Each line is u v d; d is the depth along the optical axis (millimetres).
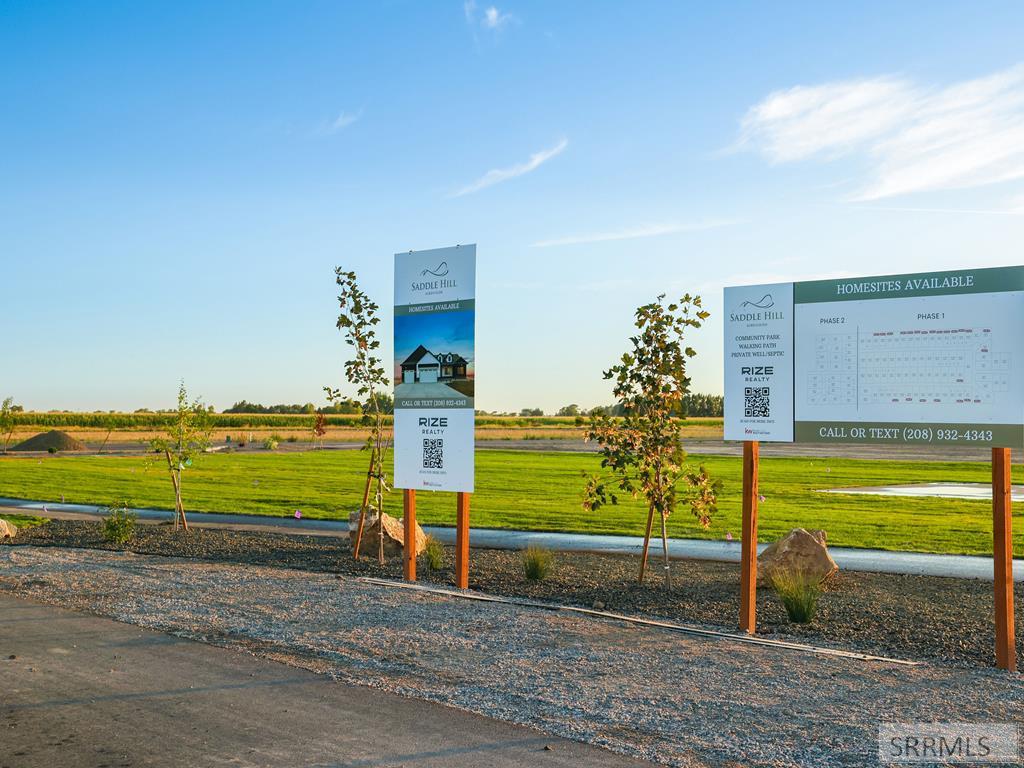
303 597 11078
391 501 25125
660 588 11938
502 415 163000
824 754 5648
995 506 8359
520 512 22469
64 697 6730
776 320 9812
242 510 22594
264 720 6211
